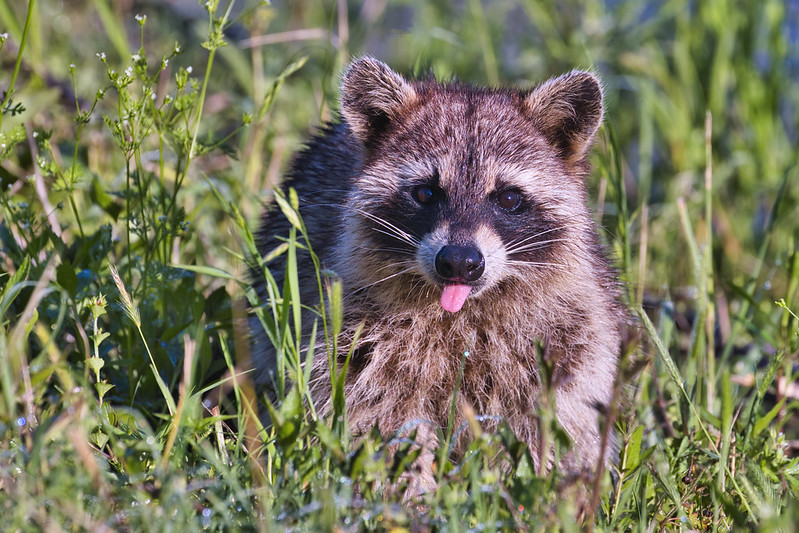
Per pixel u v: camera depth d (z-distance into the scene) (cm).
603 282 856
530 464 600
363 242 809
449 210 792
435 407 791
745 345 1031
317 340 788
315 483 577
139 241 883
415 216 802
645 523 620
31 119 1003
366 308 801
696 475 700
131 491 552
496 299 794
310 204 884
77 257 802
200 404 708
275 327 684
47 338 659
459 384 710
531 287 802
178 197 1001
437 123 827
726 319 1038
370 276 804
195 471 582
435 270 762
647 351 857
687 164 1338
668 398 843
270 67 1405
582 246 830
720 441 737
